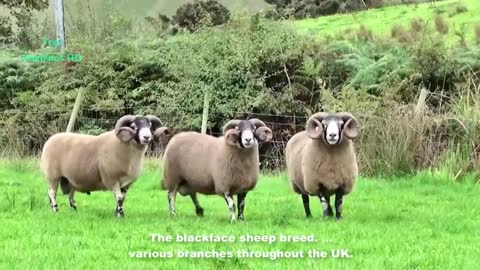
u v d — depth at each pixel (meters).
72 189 12.98
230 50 24.55
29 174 18.34
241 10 25.98
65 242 9.49
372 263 8.39
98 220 11.38
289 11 27.08
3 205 12.79
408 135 18.12
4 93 26.70
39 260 8.34
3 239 9.73
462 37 24.88
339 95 21.75
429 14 32.59
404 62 22.89
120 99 25.73
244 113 23.75
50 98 25.30
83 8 29.41
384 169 18.00
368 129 18.55
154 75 25.75
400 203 13.86
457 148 17.56
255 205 13.74
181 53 24.92
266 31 24.83
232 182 11.58
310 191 11.92
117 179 12.03
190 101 24.33
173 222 11.20
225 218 12.02
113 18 28.72
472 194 15.24
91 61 25.83
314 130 11.59
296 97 23.62
